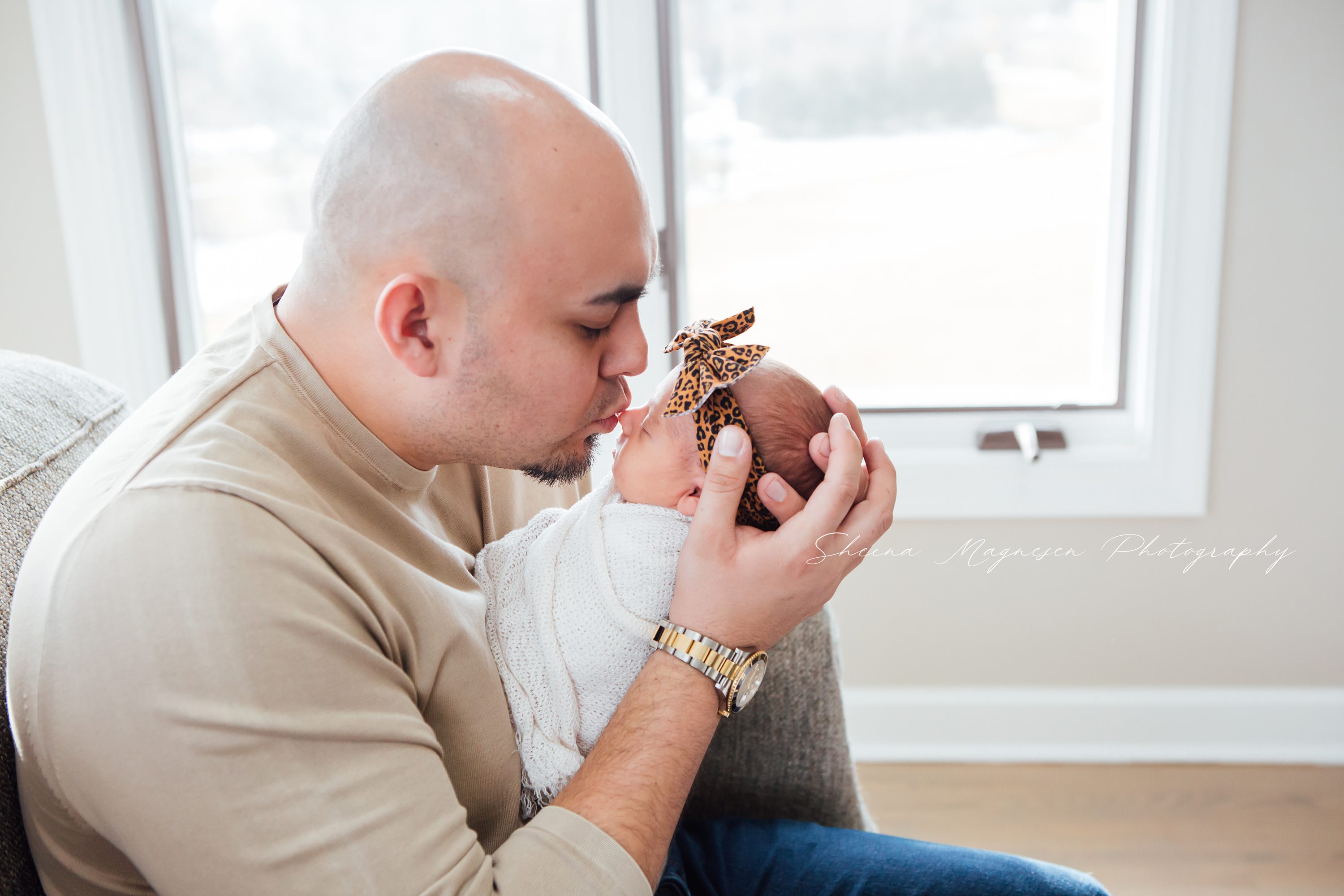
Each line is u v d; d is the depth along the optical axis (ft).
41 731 2.63
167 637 2.56
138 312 5.53
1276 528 5.62
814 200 5.70
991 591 5.87
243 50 5.46
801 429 3.29
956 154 5.57
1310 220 5.21
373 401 3.00
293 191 5.67
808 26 5.42
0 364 3.46
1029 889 3.32
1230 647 5.82
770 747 3.85
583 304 2.96
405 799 2.67
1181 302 5.33
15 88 5.24
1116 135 5.41
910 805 5.66
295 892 2.58
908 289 5.80
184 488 2.68
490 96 2.87
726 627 3.10
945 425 5.87
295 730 2.59
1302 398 5.43
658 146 5.40
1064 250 5.68
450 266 2.88
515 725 3.25
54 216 5.41
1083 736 5.99
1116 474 5.59
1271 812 5.47
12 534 3.05
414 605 2.92
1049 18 5.34
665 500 3.34
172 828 2.57
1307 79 5.04
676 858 3.47
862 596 5.95
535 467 3.18
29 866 2.89
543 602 3.26
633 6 5.19
